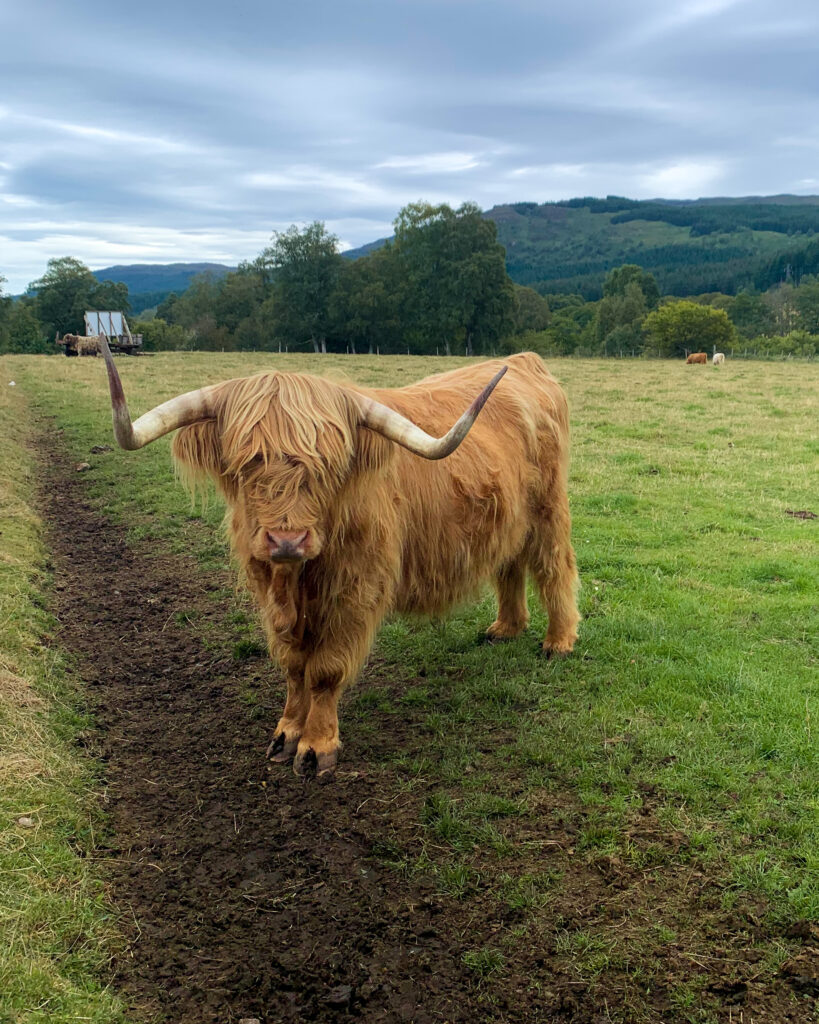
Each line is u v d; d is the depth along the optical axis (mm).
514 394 4883
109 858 3438
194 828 3666
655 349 67375
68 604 6562
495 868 3316
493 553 4578
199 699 4957
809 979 2709
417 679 5094
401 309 75562
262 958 2914
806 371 32750
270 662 5422
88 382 24031
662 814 3584
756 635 5570
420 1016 2672
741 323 104000
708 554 7414
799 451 12328
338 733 4312
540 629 5789
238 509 3439
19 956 2705
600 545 7723
